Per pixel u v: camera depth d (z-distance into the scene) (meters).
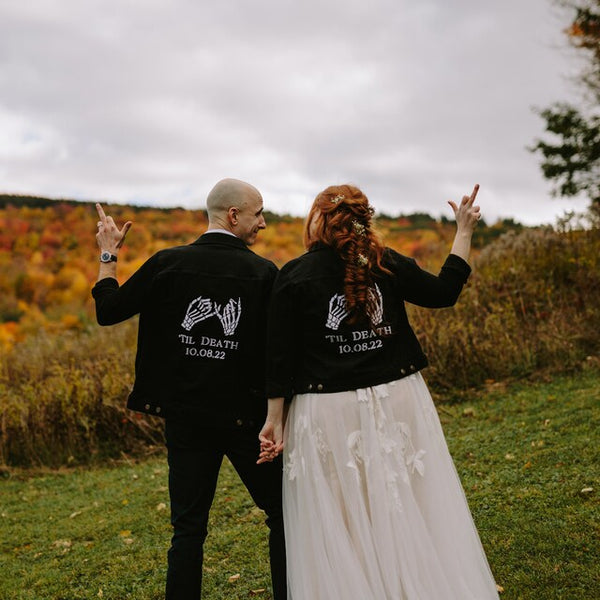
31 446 7.07
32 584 3.90
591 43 14.16
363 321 2.52
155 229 34.22
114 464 6.80
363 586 2.30
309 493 2.46
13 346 10.67
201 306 2.75
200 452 2.73
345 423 2.46
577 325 7.54
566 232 9.20
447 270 2.68
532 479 4.20
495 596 2.38
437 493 2.46
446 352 7.30
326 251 2.60
